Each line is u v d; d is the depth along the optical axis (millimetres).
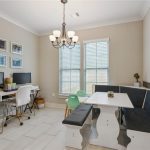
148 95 2762
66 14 3482
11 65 3812
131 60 3824
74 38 2828
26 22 4023
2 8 3172
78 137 2164
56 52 4770
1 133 2709
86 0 2824
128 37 3842
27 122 3316
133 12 3404
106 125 2297
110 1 2879
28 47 4508
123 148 2172
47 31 4793
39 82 5031
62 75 4770
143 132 1853
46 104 4922
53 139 2492
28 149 2166
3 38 3574
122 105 2096
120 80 3951
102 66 4203
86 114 2400
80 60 4438
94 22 4039
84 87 4418
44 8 3172
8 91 3266
